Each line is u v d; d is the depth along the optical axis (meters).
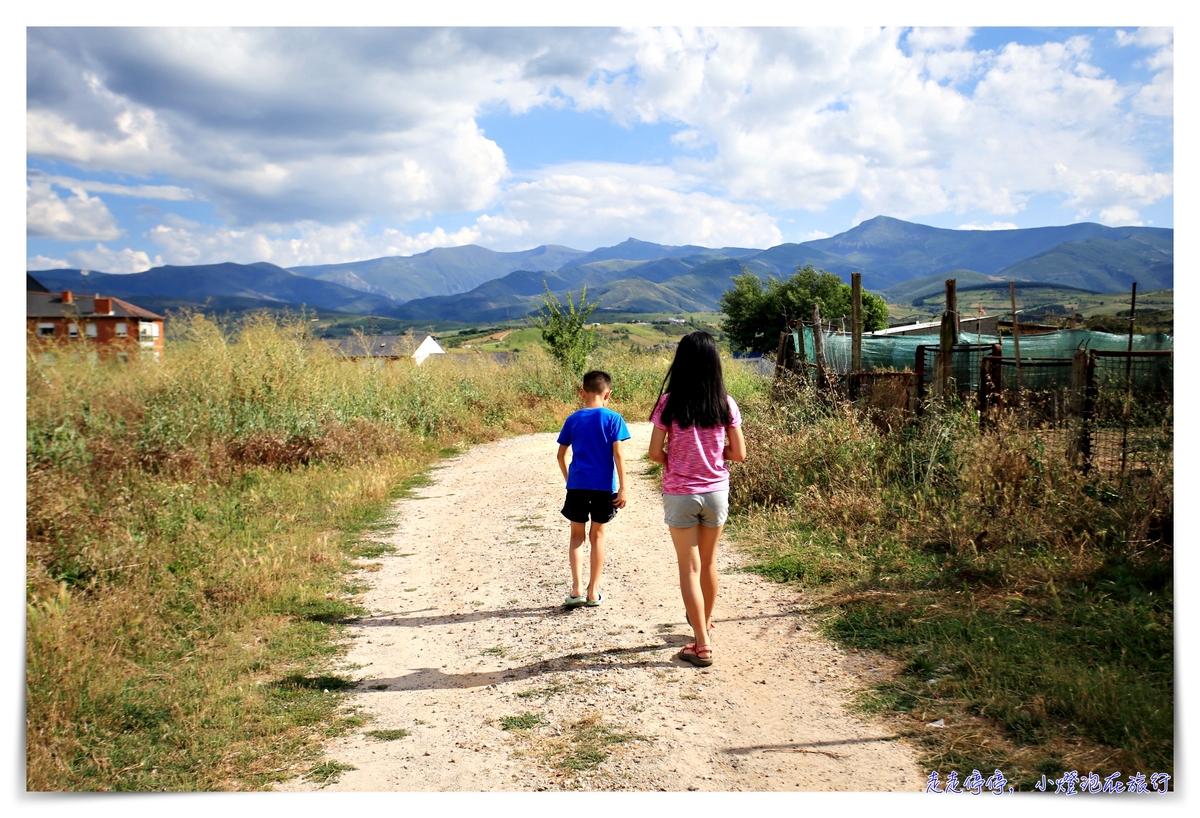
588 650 4.52
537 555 6.96
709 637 4.58
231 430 10.79
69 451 8.30
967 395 7.98
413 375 16.78
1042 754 2.97
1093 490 5.55
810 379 10.78
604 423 5.38
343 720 3.71
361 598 5.84
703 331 4.32
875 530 6.13
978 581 4.88
